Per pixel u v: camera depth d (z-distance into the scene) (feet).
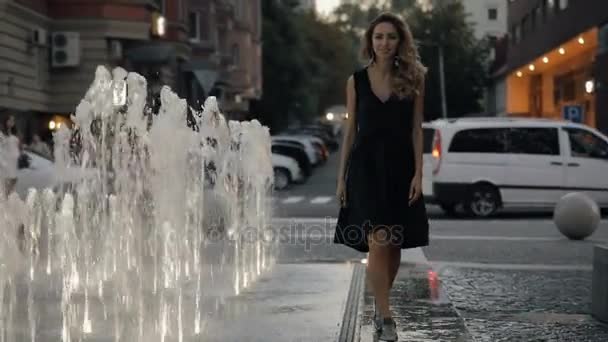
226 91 274.57
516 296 43.29
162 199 43.47
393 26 30.19
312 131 329.93
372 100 30.14
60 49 156.25
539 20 231.30
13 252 47.24
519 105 292.40
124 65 168.04
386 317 30.25
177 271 43.55
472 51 328.29
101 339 31.58
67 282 42.42
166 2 188.96
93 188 65.31
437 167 98.48
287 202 126.31
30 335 32.42
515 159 98.32
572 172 98.48
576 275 50.42
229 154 62.49
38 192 73.67
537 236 75.36
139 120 50.26
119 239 54.39
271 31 329.72
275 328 32.40
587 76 206.49
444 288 43.04
